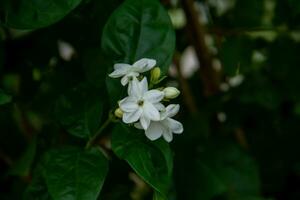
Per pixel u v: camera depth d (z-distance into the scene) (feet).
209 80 2.22
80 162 1.50
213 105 2.09
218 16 2.13
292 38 2.10
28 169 1.71
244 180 2.02
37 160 1.82
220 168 2.02
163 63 1.55
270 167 2.39
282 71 2.13
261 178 2.40
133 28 1.56
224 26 2.06
